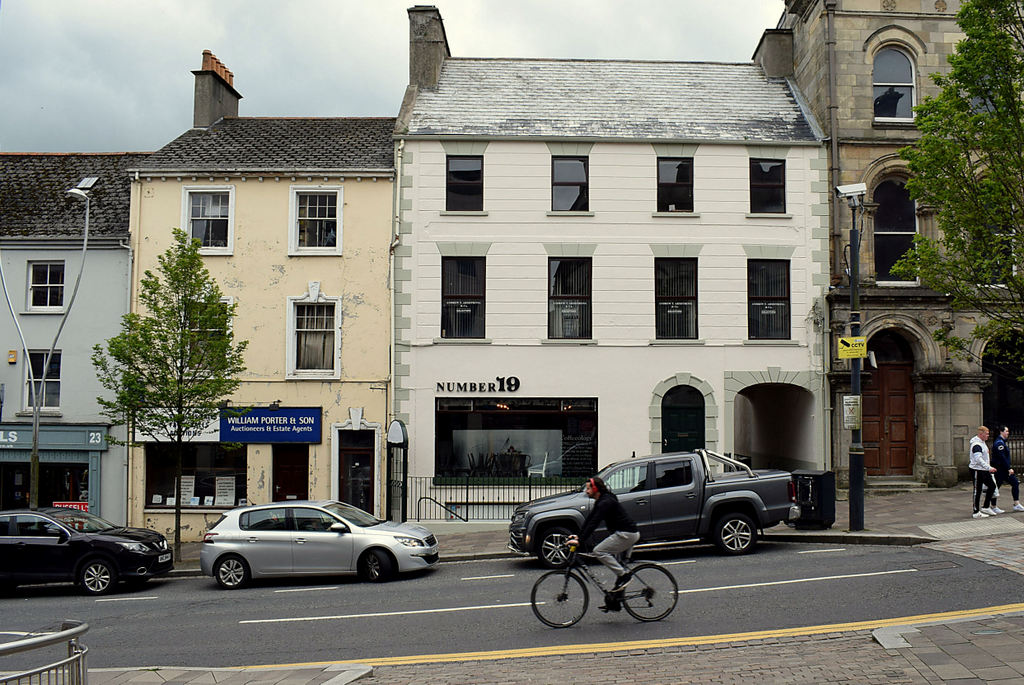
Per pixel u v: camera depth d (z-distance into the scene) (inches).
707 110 947.3
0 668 404.2
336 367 872.9
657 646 369.7
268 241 888.3
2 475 900.6
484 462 868.0
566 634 401.7
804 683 305.9
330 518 618.8
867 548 596.7
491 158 881.5
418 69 970.7
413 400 864.3
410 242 875.4
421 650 389.7
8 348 901.8
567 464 868.0
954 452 866.1
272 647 414.6
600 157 884.6
